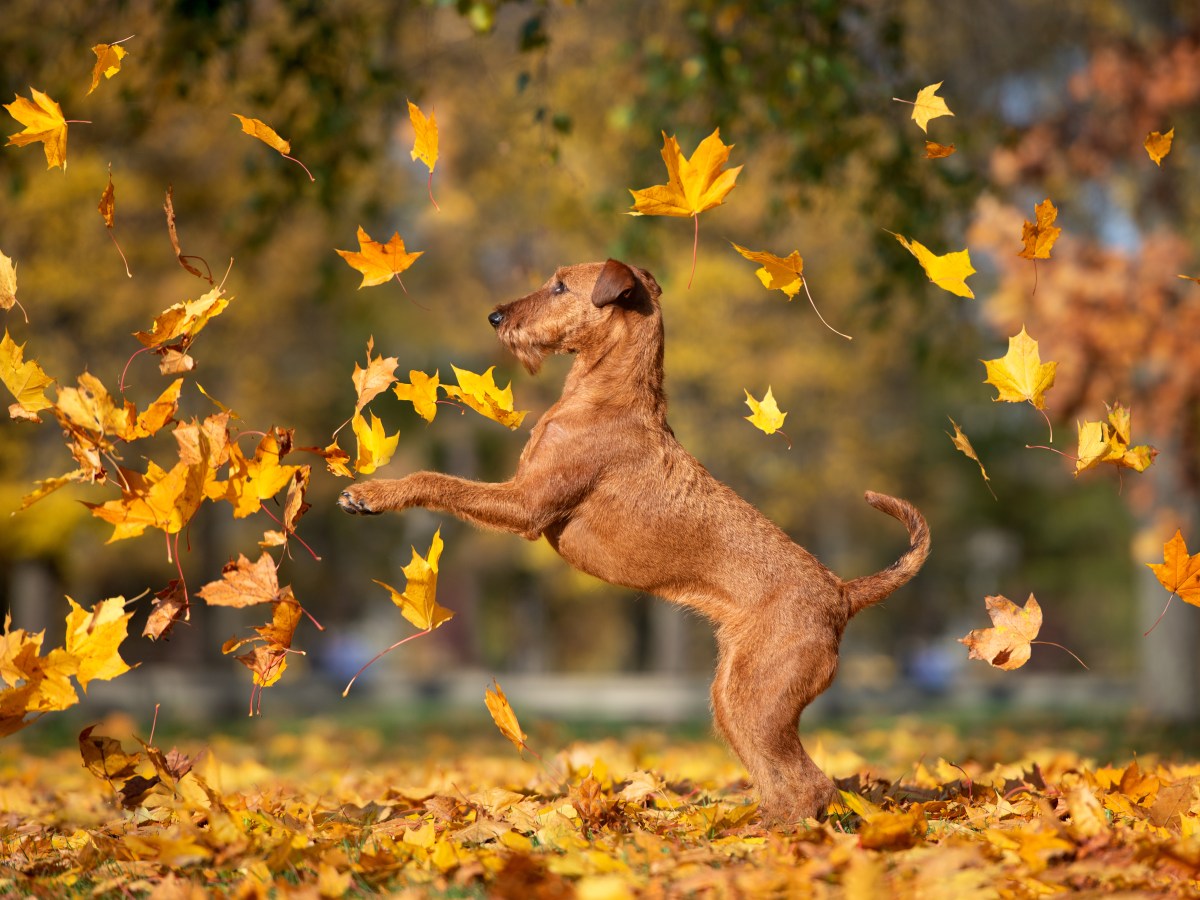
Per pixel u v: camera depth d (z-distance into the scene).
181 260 4.82
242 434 4.80
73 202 17.94
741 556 5.12
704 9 9.74
